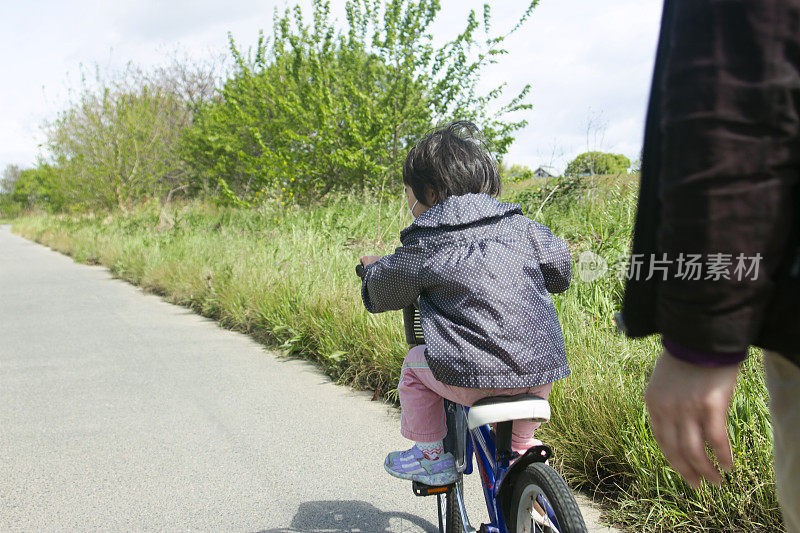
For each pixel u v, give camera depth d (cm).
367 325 513
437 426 240
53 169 2172
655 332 104
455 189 229
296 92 1352
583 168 779
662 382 96
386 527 309
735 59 86
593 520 299
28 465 381
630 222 601
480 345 205
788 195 86
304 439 411
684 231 88
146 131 2034
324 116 1248
